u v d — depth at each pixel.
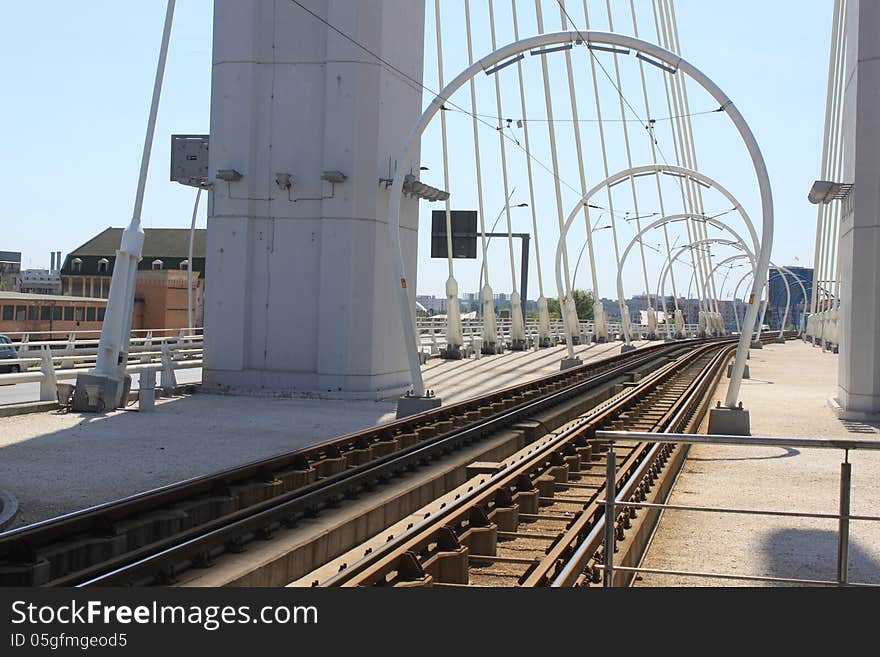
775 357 61.94
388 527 11.20
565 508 10.88
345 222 25.53
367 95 25.62
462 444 16.17
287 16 26.03
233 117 26.06
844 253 24.81
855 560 9.16
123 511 9.15
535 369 39.62
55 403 20.61
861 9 22.53
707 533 10.35
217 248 26.08
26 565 7.44
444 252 46.22
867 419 22.47
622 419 19.14
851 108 23.92
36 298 58.78
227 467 13.88
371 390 25.75
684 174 31.83
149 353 33.34
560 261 40.16
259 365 26.00
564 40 20.62
